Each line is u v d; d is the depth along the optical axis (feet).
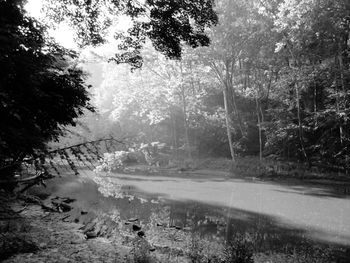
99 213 43.32
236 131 116.06
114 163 72.33
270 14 90.43
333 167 83.76
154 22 31.91
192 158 115.65
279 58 98.17
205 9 31.22
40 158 19.83
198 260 24.40
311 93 102.12
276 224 38.47
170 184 73.41
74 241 27.91
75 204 49.39
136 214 43.27
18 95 20.27
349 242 31.63
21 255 22.48
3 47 18.89
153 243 30.22
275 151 100.94
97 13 33.37
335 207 48.52
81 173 94.07
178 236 32.89
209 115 127.75
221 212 45.06
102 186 69.92
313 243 31.19
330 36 83.51
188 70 115.65
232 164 96.94
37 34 24.73
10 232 26.48
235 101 127.54
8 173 20.10
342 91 80.94
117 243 29.25
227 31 98.02
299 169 84.33
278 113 97.35
